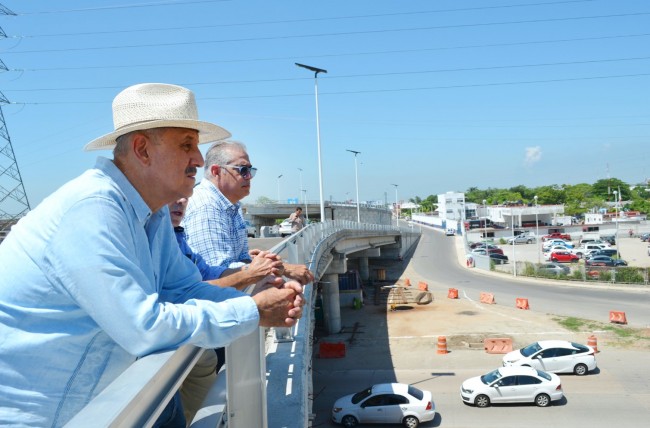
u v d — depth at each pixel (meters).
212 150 3.93
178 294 2.10
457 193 130.25
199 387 2.42
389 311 37.81
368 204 99.44
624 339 27.28
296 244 8.82
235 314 1.60
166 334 1.39
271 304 1.82
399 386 18.34
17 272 1.43
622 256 62.91
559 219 110.94
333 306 32.78
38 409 1.45
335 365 25.36
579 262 59.31
